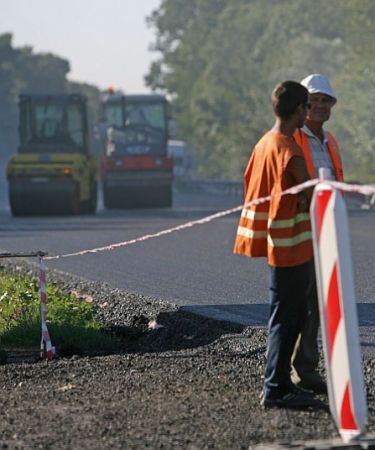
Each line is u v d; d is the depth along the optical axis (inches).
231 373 1052.5
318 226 773.3
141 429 830.5
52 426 847.7
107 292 1748.3
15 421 868.0
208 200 7504.9
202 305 1572.3
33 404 933.8
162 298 1665.8
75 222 3986.2
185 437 805.2
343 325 767.1
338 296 767.7
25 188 4746.6
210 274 2030.0
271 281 905.5
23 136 4933.6
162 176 5546.3
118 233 3213.6
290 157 890.1
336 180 983.6
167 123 5585.6
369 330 1315.2
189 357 1153.4
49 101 4936.0
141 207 5674.2
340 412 772.0
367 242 2733.8
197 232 3255.4
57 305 1501.0
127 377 1045.8
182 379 1027.9
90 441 799.7
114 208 5664.4
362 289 1742.1
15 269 2171.5
